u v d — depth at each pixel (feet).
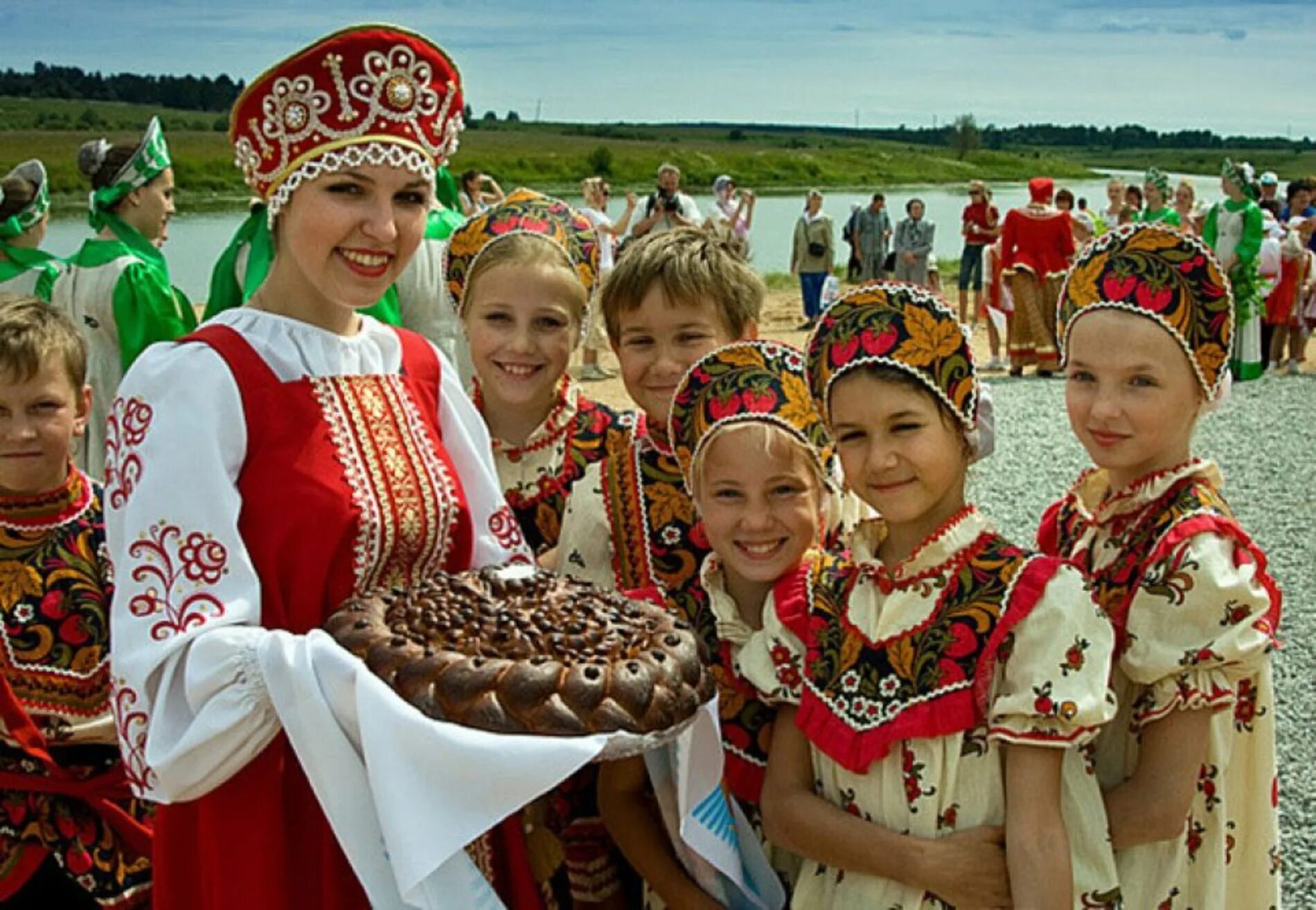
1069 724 6.83
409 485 7.33
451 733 5.90
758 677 7.80
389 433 7.39
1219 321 7.78
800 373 8.35
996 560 7.28
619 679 6.15
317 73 6.88
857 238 69.36
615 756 6.16
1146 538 7.78
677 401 8.58
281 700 6.30
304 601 6.96
